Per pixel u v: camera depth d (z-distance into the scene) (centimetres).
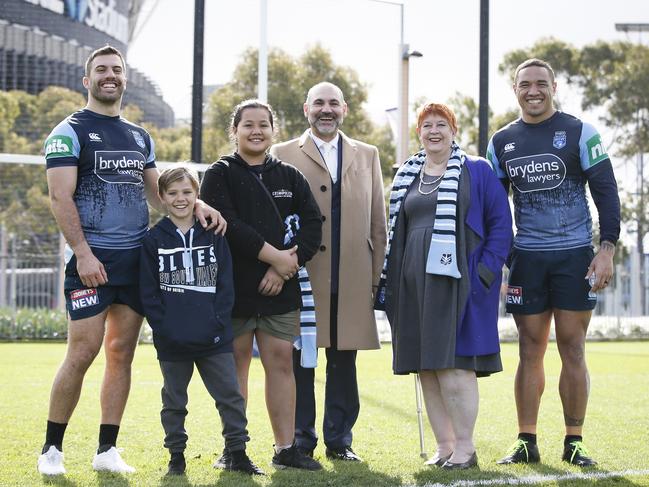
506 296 536
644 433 619
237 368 496
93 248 470
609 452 545
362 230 552
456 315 487
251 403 761
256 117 499
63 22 2697
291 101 2500
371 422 675
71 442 565
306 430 534
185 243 464
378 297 531
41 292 1909
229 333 464
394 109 2023
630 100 2855
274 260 484
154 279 462
